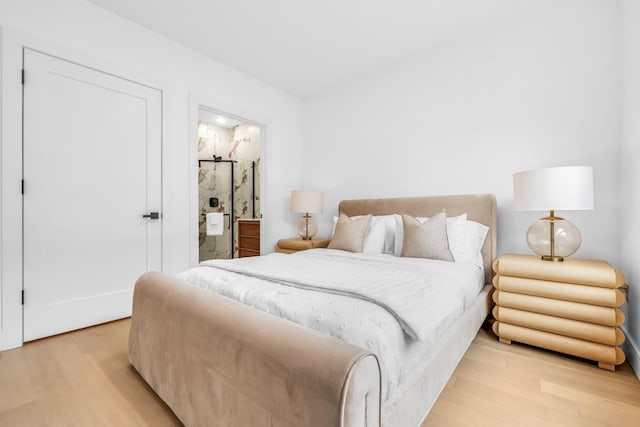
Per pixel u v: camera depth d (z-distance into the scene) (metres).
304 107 4.07
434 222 2.18
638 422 1.20
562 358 1.76
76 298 2.16
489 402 1.33
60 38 2.06
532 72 2.33
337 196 3.69
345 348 0.74
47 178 2.02
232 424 0.91
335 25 2.48
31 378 1.51
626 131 1.86
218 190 5.21
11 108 1.86
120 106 2.37
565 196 1.70
